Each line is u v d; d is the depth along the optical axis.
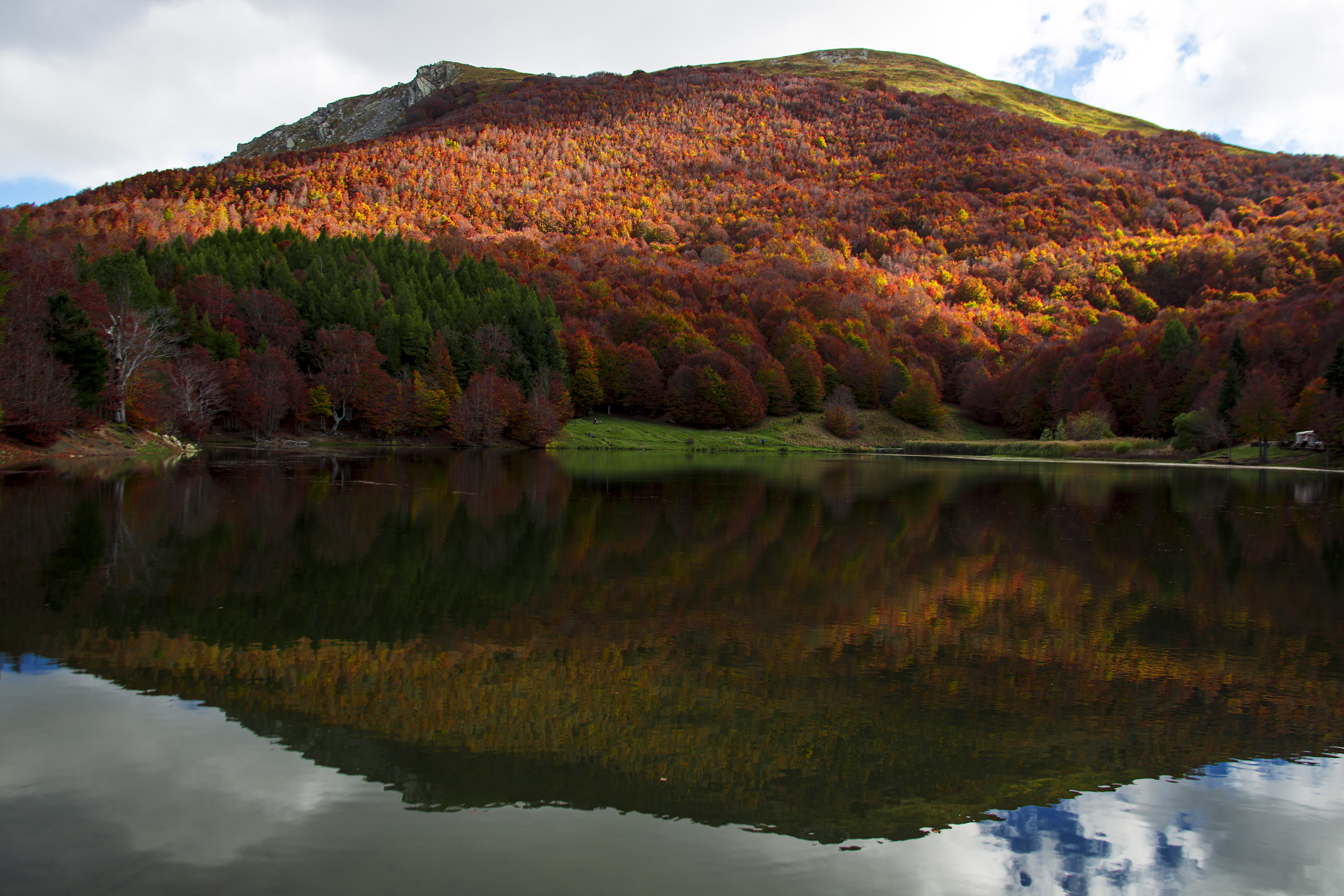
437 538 27.81
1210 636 17.27
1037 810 9.74
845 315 165.88
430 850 8.34
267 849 8.28
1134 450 100.25
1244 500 45.81
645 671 14.27
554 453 97.19
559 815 9.17
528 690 13.16
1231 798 10.20
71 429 60.91
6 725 11.31
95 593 18.70
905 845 8.82
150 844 8.34
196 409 79.06
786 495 45.66
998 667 15.03
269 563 22.72
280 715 11.89
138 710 11.98
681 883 7.90
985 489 51.78
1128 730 12.21
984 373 148.25
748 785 10.08
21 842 8.34
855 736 11.72
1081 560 26.14
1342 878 8.40
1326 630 17.81
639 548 26.80
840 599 20.14
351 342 101.69
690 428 127.88
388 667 14.13
